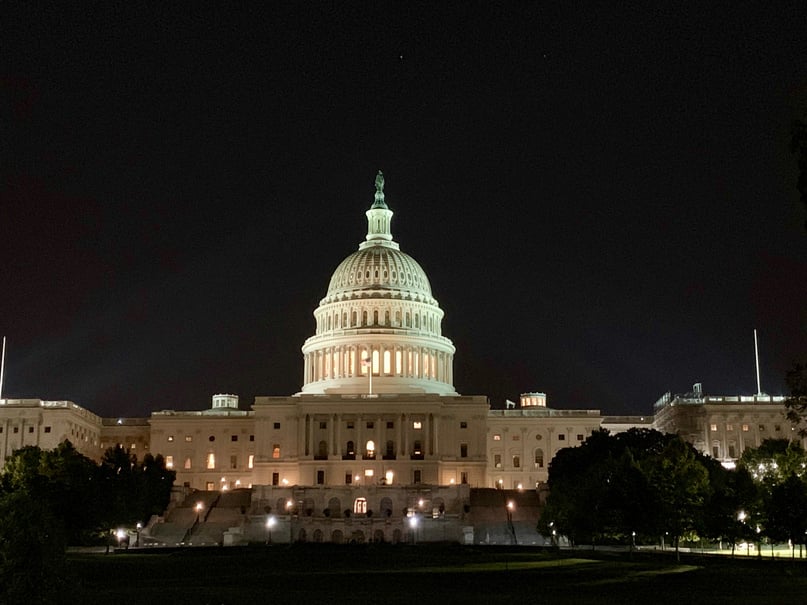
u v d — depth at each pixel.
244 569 79.75
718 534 95.62
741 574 71.12
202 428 195.88
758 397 185.88
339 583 64.38
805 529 85.38
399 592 57.31
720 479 107.56
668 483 95.50
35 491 111.75
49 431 182.00
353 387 191.75
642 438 143.62
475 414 181.25
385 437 177.88
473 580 66.62
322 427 179.25
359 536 138.50
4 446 181.50
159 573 74.69
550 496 114.81
